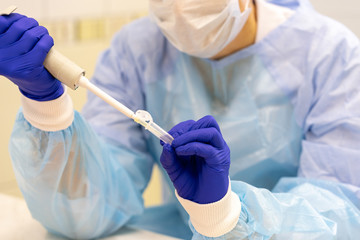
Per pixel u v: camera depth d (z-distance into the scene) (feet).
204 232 2.60
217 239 2.62
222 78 3.94
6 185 5.31
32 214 3.36
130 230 3.61
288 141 3.82
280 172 3.90
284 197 2.94
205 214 2.55
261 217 2.75
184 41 3.49
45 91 2.68
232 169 3.88
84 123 3.20
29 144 3.05
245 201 2.80
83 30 5.96
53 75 2.55
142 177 4.13
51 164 3.10
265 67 3.86
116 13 6.40
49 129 2.91
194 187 2.60
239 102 3.90
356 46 3.64
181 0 3.29
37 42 2.49
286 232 2.77
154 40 4.19
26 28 2.50
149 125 2.52
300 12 3.92
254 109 3.84
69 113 2.93
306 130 3.77
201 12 3.31
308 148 3.61
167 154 2.51
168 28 3.47
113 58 4.30
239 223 2.67
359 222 3.00
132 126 4.18
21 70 2.45
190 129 2.64
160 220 4.45
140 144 4.22
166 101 4.12
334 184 3.27
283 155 3.82
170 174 2.57
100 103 4.13
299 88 3.79
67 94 2.94
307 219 2.81
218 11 3.29
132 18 6.66
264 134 3.81
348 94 3.52
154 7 3.50
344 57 3.60
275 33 3.85
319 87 3.68
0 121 5.27
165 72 4.15
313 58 3.72
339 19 7.23
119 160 3.93
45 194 3.20
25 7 5.06
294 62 3.82
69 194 3.26
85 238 3.44
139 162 4.13
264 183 3.93
